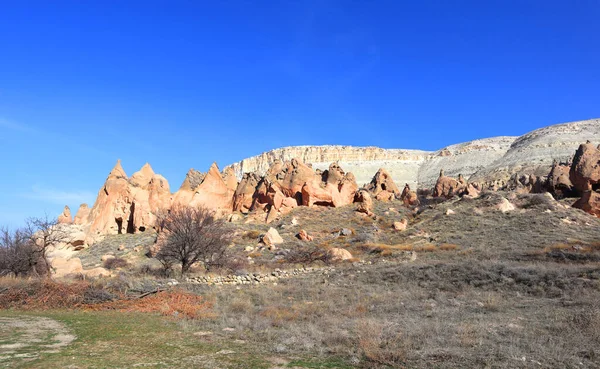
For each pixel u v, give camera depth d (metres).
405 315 13.67
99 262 40.12
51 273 29.55
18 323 13.02
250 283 22.89
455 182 69.19
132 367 8.09
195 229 29.36
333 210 52.19
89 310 16.47
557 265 21.23
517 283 18.34
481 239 32.34
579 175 45.12
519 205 41.25
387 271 23.02
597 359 8.16
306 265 30.23
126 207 54.72
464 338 9.81
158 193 56.66
